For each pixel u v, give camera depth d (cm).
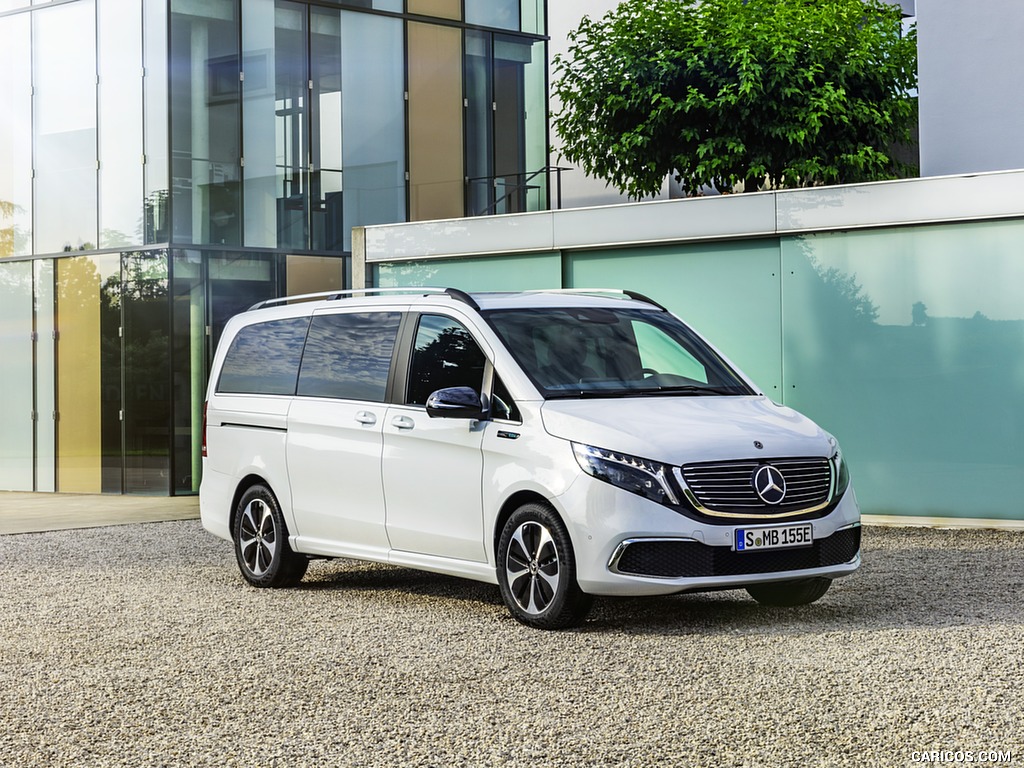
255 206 1906
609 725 532
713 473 710
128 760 501
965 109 1469
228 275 1884
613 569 702
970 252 1226
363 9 2017
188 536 1275
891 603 802
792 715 539
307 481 897
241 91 1894
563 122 2092
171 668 664
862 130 1986
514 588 754
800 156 1952
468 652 682
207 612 832
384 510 839
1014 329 1209
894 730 513
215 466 988
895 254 1258
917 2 1491
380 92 2034
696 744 501
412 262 1531
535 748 501
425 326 848
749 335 1330
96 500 1786
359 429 857
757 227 1310
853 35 1992
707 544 700
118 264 1886
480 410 773
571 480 718
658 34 2012
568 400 762
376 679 626
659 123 1972
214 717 563
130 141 1872
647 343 848
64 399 1950
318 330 927
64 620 814
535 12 2217
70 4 1927
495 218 1461
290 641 727
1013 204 1194
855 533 755
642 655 662
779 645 677
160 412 1855
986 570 933
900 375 1259
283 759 497
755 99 1886
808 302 1298
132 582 974
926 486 1250
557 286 1434
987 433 1223
